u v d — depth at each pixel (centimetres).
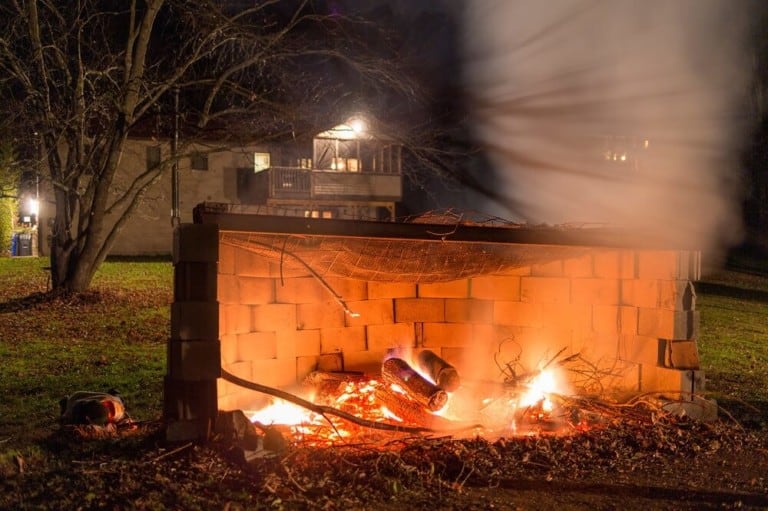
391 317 852
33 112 1639
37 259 2794
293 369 777
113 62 1647
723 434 678
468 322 879
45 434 667
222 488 495
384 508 479
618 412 705
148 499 473
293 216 591
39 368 1030
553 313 855
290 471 521
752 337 1577
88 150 1834
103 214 1695
